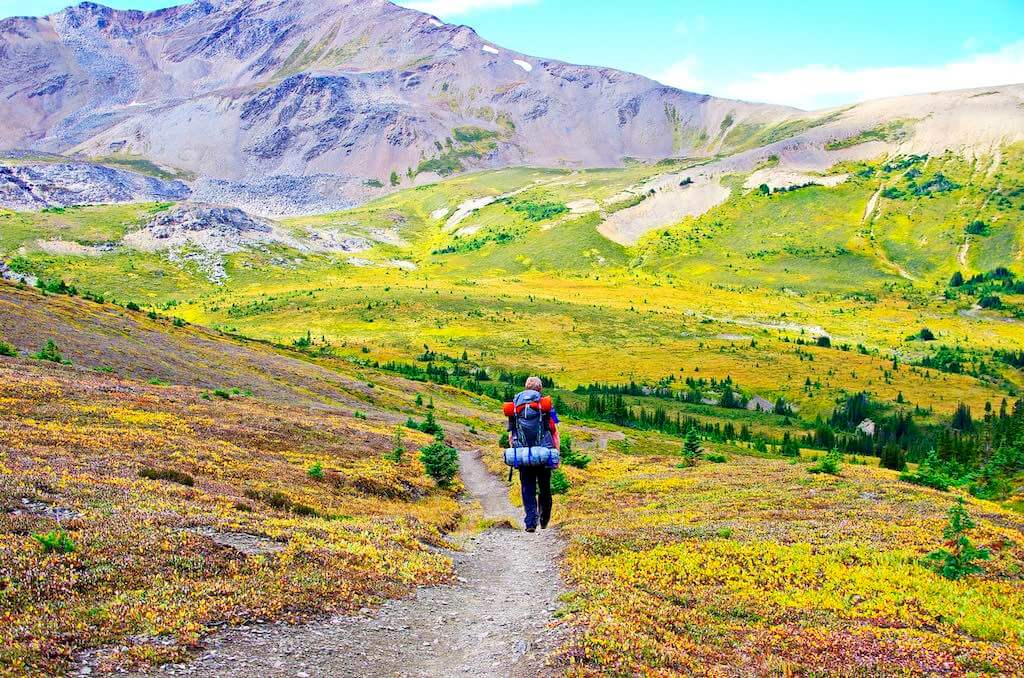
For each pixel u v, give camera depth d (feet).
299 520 75.36
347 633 40.63
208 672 32.37
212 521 60.80
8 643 31.27
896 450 440.86
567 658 36.11
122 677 30.58
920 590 56.85
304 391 371.15
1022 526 87.61
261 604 41.78
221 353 407.23
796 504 106.73
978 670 38.45
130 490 69.97
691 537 78.43
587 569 61.41
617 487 146.92
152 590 41.24
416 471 167.73
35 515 51.67
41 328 296.10
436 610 48.42
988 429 346.74
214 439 143.33
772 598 54.44
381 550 63.72
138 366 291.17
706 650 40.57
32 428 109.09
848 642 42.73
